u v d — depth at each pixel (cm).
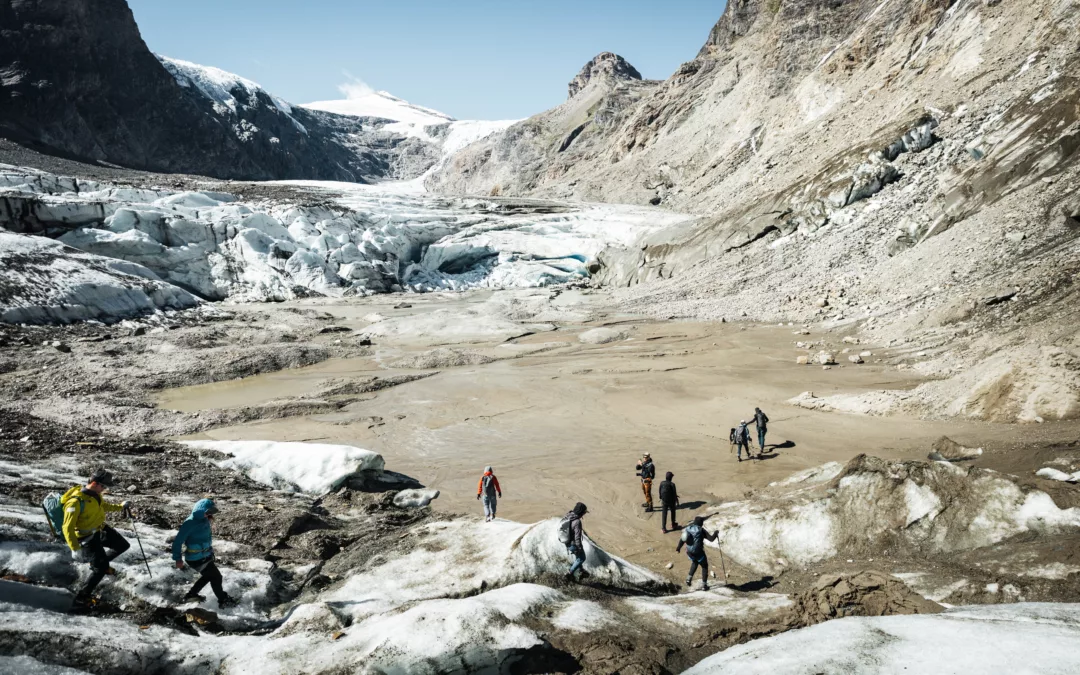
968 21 5925
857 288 3544
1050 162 3117
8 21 11744
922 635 611
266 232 6262
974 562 862
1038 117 3459
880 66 6962
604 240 7212
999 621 627
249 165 15588
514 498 1494
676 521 1310
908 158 4581
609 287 5900
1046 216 2814
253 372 3034
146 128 13612
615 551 1188
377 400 2502
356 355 3425
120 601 744
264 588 874
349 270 6153
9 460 1191
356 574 955
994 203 3234
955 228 3306
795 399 2169
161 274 5450
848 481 1116
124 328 3706
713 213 6862
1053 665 518
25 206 4891
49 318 3531
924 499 1023
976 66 5362
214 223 5888
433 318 4162
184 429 2127
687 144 9812
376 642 667
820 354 2745
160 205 5984
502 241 7344
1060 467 1145
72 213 5141
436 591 891
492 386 2647
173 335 3594
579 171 12575
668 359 3000
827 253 4225
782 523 1096
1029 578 779
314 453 1580
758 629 777
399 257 6962
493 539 1053
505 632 693
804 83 7938
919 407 1859
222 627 761
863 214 4406
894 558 959
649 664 685
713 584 995
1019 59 4928
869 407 1952
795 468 1541
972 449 1355
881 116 6088
